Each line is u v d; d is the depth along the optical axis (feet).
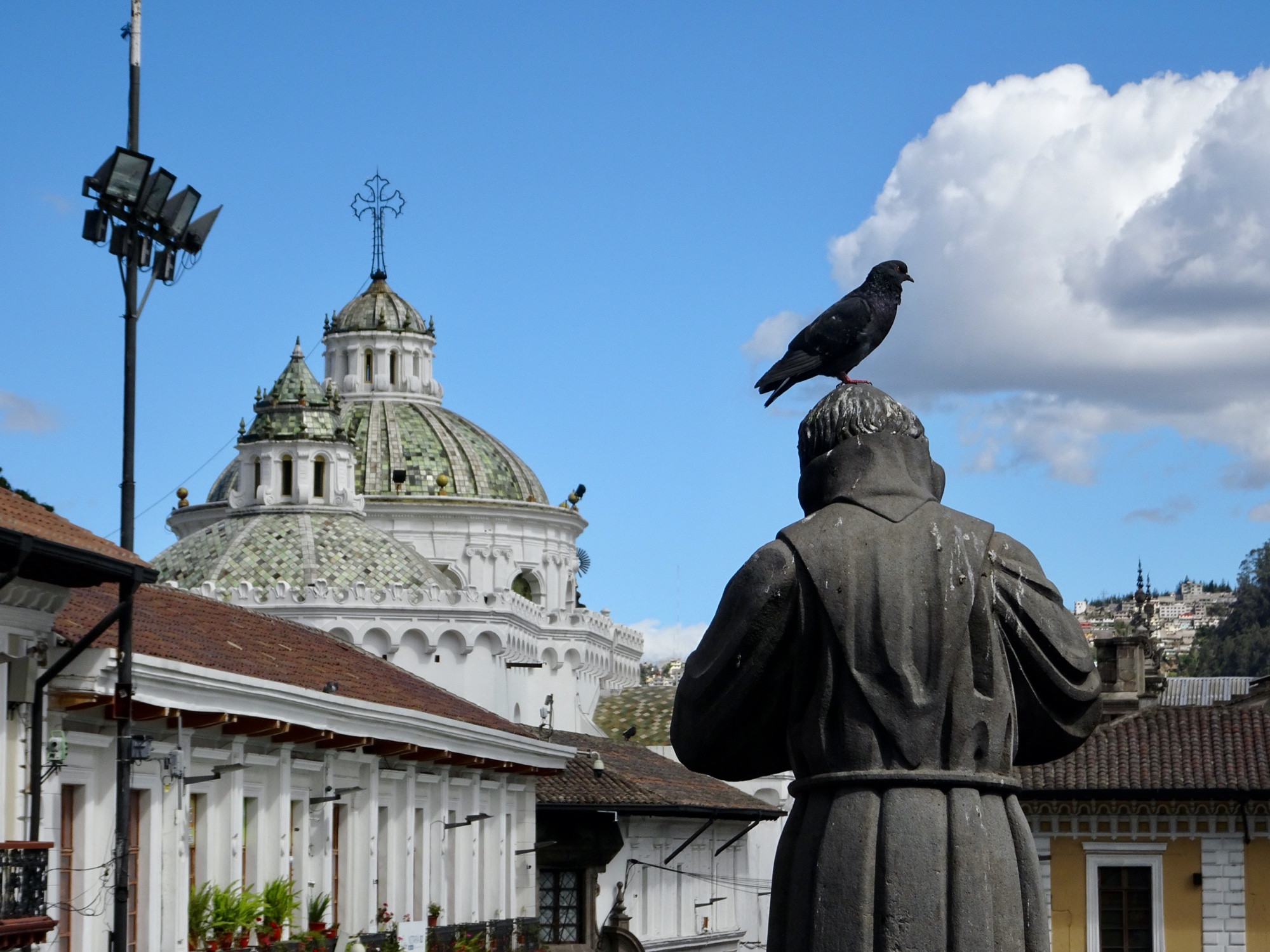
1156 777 188.24
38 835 92.17
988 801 31.01
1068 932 188.44
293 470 341.00
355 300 423.64
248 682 115.65
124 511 97.96
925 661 30.89
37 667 93.71
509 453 415.44
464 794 177.27
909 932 30.07
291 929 128.06
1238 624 587.27
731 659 31.65
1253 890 187.32
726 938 269.03
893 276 43.39
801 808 31.86
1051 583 31.99
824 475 32.45
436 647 325.83
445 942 163.84
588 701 374.63
